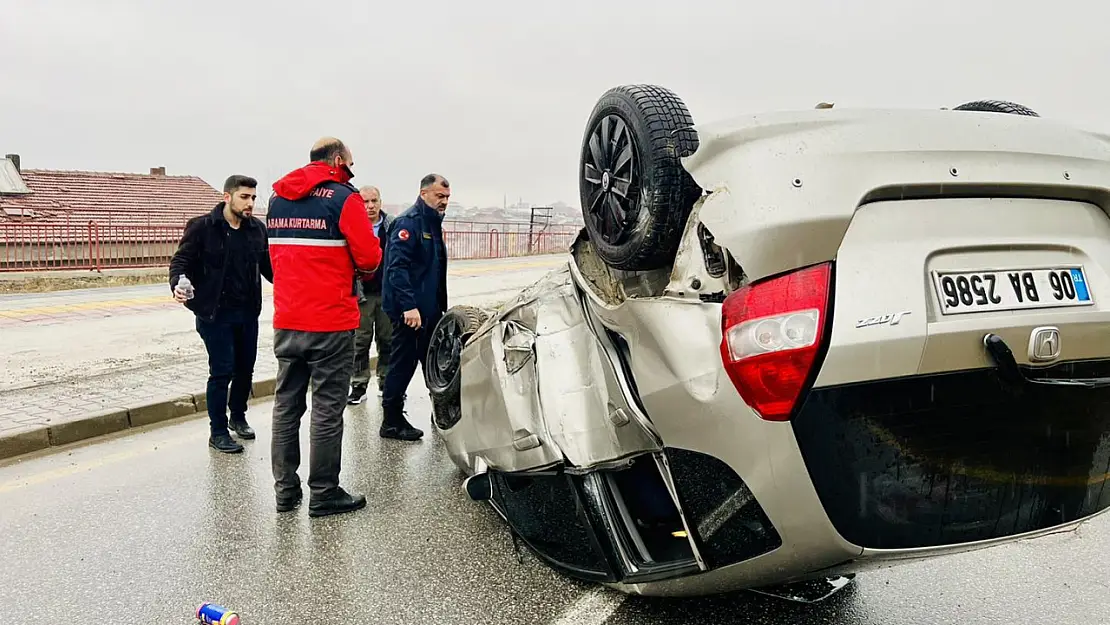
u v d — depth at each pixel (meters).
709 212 2.16
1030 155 2.21
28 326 9.89
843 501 2.02
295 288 3.93
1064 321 2.07
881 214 2.06
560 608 3.03
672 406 2.31
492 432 3.53
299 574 3.33
